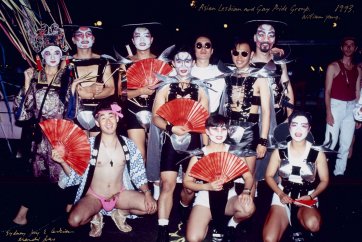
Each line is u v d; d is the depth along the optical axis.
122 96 4.68
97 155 3.79
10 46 6.05
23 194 4.84
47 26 4.04
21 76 6.61
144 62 4.46
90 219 3.77
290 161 3.68
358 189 5.30
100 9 8.62
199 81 4.06
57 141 3.59
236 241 3.89
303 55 9.23
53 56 4.05
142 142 4.67
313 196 3.61
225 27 9.24
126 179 4.01
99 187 3.87
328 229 4.13
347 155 5.77
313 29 9.20
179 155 3.84
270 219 3.54
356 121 5.67
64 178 3.76
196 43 4.18
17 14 2.88
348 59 5.53
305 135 3.58
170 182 3.81
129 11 9.06
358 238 3.94
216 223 3.65
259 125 4.27
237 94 4.16
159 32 9.08
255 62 4.44
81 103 4.50
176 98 3.97
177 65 4.01
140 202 3.85
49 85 3.96
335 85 5.56
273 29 4.54
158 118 4.00
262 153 4.12
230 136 4.12
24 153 4.04
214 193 3.59
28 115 3.99
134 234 3.99
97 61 4.69
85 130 4.54
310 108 9.10
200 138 4.06
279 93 4.60
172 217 4.44
